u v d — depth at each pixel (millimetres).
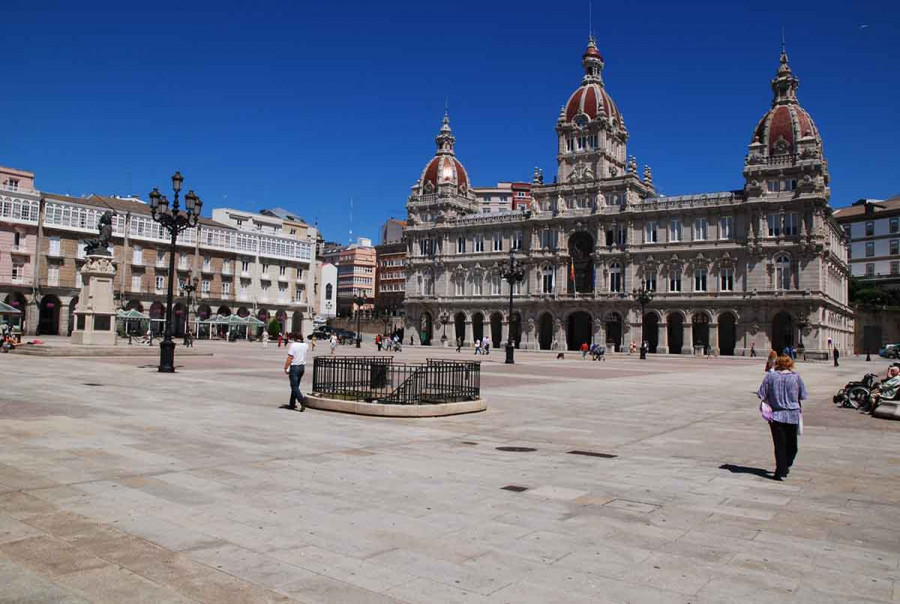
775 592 7340
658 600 7062
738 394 31672
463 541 8797
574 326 107438
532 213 106438
